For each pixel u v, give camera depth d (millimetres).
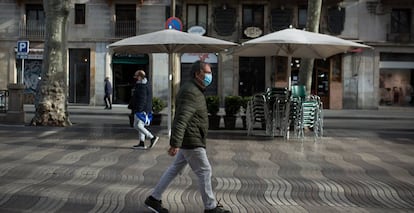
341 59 33844
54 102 16703
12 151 11062
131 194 7320
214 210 6035
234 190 7715
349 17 33469
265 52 15828
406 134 16219
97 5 33875
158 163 9820
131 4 33875
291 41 12773
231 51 15688
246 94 34156
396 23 33719
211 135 14820
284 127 14273
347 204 7020
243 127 16453
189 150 5984
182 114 5848
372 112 31625
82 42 34031
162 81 33719
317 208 6762
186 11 33562
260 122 15164
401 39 33469
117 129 16219
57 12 16531
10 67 34219
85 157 10398
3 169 8969
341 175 8922
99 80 34062
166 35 13016
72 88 34375
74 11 34031
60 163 9641
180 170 6285
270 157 10812
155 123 17625
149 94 11844
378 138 14836
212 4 33531
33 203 6738
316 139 13984
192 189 7703
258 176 8758
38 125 16547
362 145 13062
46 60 16656
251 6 33844
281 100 14477
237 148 12148
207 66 6070
